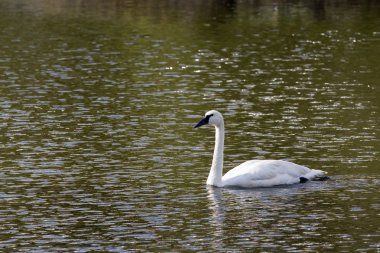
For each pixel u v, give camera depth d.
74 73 40.38
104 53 45.88
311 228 20.12
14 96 35.28
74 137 28.70
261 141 28.30
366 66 41.94
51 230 20.06
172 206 21.75
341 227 20.17
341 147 27.39
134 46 48.12
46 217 20.95
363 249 18.81
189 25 55.66
